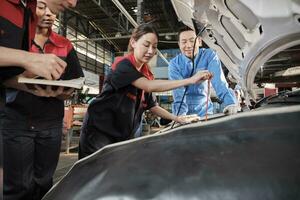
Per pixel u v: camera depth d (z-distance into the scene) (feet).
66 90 2.66
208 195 0.97
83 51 33.63
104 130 4.35
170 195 1.00
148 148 1.26
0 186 2.71
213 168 1.03
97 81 29.37
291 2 2.42
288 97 2.74
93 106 4.43
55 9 2.95
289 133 1.09
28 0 2.88
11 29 2.57
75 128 13.75
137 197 1.01
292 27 2.61
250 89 4.30
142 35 4.05
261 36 2.90
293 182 0.92
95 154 1.43
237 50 3.68
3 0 2.54
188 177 1.03
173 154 1.15
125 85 3.95
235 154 1.06
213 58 5.44
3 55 2.14
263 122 1.19
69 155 12.68
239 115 1.29
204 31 4.02
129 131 4.51
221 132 1.20
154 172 1.09
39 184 4.61
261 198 0.92
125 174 1.11
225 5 3.08
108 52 41.24
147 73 4.60
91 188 1.11
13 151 4.22
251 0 2.65
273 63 4.13
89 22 33.04
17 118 4.22
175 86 3.82
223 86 5.25
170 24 25.13
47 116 4.53
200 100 5.81
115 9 26.50
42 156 4.58
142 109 5.04
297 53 3.54
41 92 2.54
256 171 0.97
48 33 4.53
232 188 0.96
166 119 5.19
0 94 2.74
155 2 23.85
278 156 1.00
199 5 3.43
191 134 1.26
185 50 5.66
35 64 2.18
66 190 1.18
